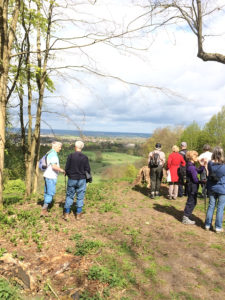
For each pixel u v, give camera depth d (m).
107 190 9.48
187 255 4.26
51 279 3.55
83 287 3.36
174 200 8.03
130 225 5.74
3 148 7.00
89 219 6.16
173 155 7.92
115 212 6.72
